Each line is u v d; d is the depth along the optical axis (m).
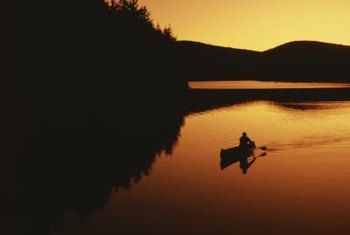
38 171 21.08
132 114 46.91
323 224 13.43
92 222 13.98
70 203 16.08
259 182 18.64
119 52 47.22
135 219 14.20
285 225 13.39
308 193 16.80
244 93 78.56
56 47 39.50
